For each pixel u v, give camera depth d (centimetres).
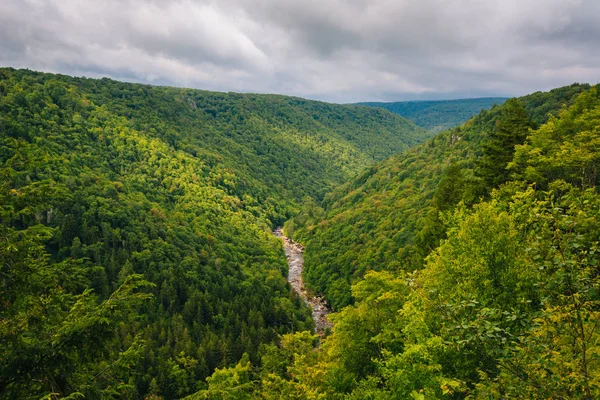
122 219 9450
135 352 1138
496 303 1510
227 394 1795
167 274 8194
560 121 3244
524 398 675
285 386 2645
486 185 3597
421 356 1387
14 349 919
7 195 1039
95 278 7062
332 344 2498
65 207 8688
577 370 664
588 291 700
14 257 986
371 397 1656
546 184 3086
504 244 1683
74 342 974
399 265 5694
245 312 7500
